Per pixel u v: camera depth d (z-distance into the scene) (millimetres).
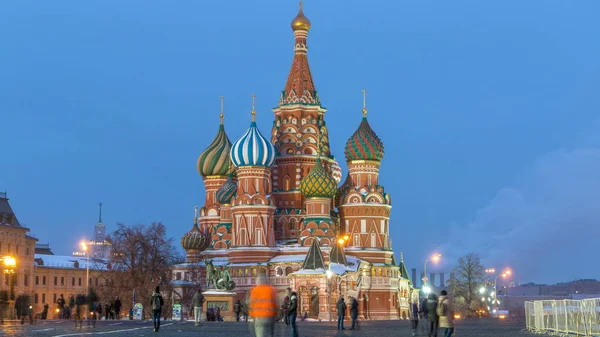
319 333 70000
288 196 165250
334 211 165750
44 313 138375
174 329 71812
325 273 139750
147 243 149875
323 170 158875
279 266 153000
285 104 169875
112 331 65438
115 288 148375
